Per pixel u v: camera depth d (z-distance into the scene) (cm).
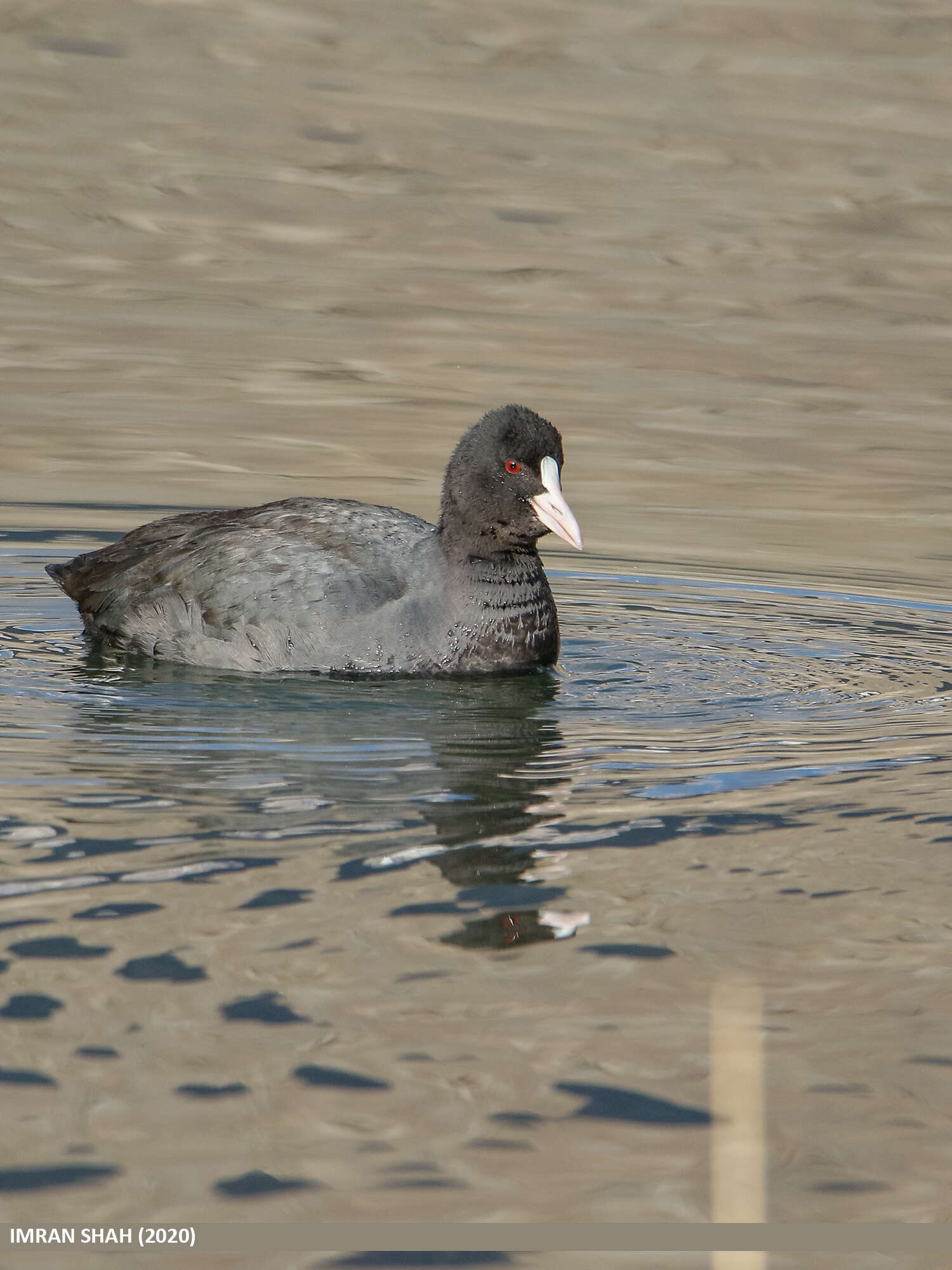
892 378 2608
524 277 3022
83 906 838
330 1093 678
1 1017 724
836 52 4184
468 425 2341
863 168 3547
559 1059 704
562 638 1470
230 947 795
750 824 983
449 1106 672
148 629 1367
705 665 1384
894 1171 641
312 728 1175
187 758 1093
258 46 4106
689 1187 627
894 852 938
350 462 2153
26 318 2742
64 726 1159
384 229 3228
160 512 1917
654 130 3722
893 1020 745
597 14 4359
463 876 890
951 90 3981
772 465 2217
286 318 2802
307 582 1322
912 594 1659
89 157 3447
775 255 3144
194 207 3272
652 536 1889
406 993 757
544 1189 625
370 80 3938
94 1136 648
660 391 2519
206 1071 690
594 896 869
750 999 757
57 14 4153
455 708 1239
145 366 2552
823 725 1211
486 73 4019
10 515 1880
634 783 1062
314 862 905
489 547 1344
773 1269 590
